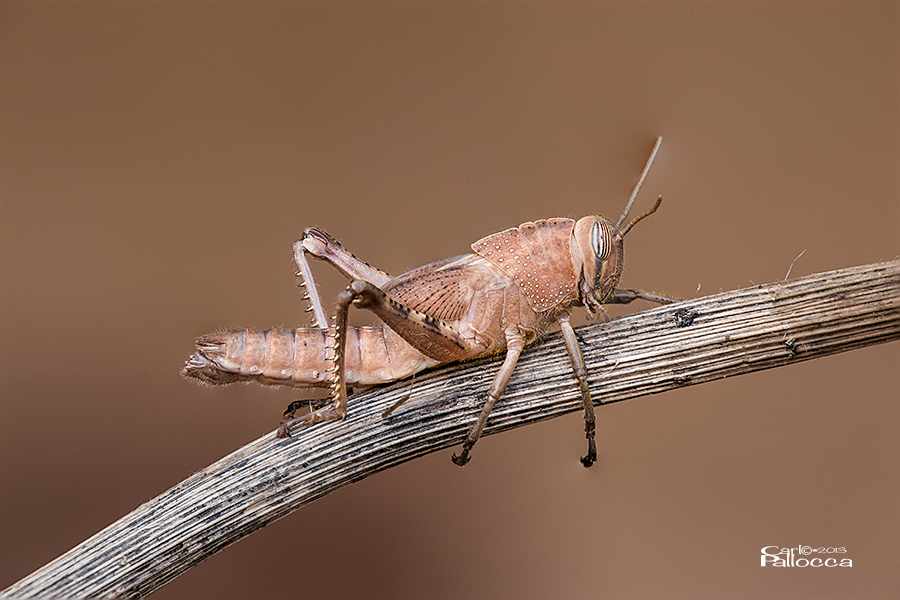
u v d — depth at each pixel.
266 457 0.29
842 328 0.29
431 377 0.29
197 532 0.29
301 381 0.30
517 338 0.29
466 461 0.29
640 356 0.29
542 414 0.29
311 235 0.30
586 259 0.30
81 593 0.29
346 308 0.29
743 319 0.29
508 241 0.30
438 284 0.30
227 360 0.29
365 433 0.29
